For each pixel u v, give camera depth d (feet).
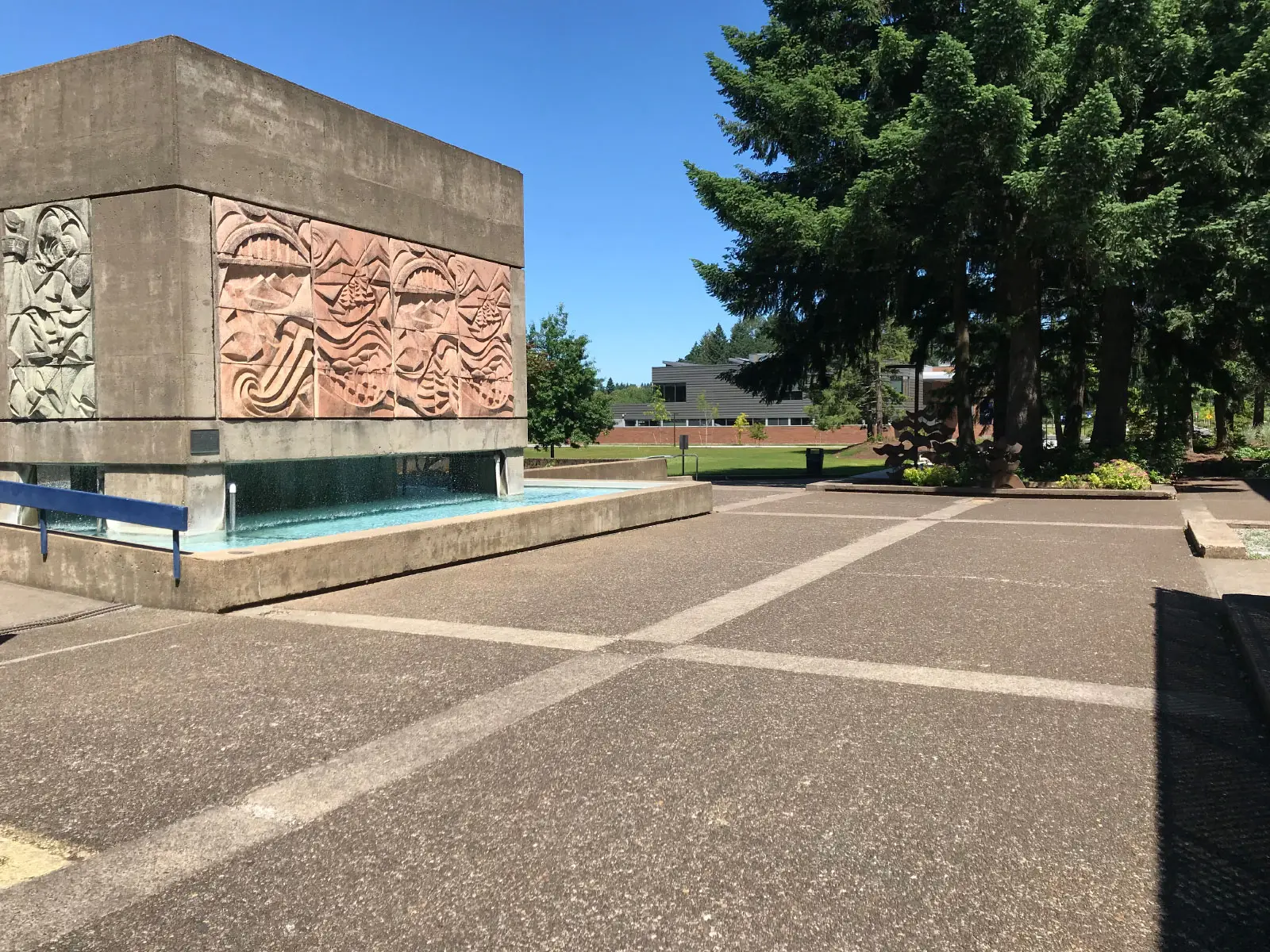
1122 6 60.18
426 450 43.47
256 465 37.86
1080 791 12.33
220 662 19.44
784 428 248.11
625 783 12.62
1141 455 83.10
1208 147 62.23
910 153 63.77
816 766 13.21
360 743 14.30
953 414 112.68
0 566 28.81
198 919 9.29
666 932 8.97
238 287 34.01
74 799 12.33
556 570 31.40
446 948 8.73
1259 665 17.26
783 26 83.41
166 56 31.60
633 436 267.59
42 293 34.99
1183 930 9.00
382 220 40.65
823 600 25.58
